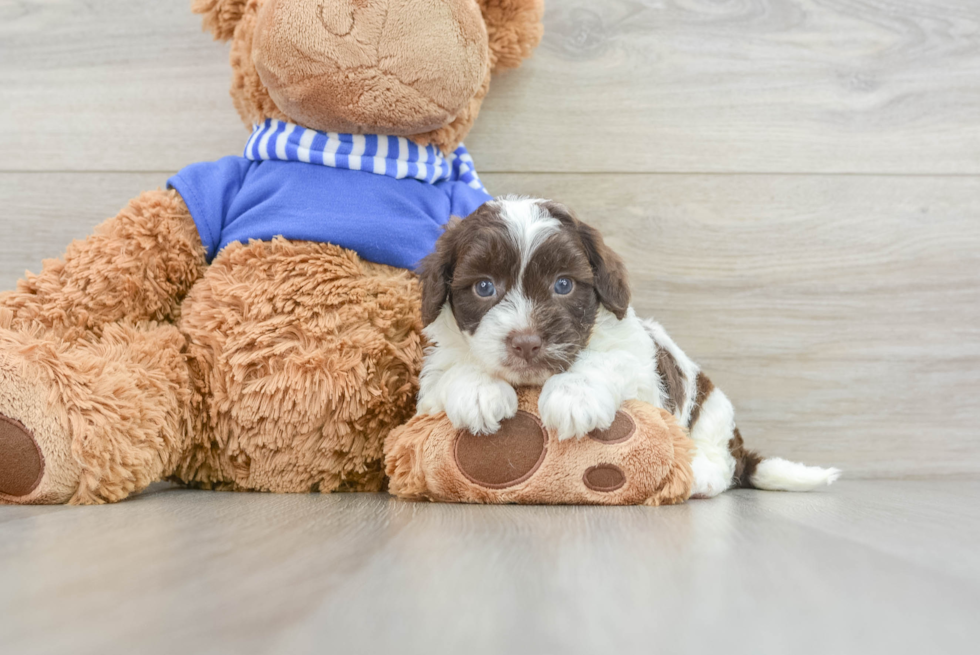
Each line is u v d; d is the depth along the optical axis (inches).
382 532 52.9
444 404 76.4
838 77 114.7
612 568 40.7
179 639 26.4
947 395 114.7
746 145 114.7
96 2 113.7
